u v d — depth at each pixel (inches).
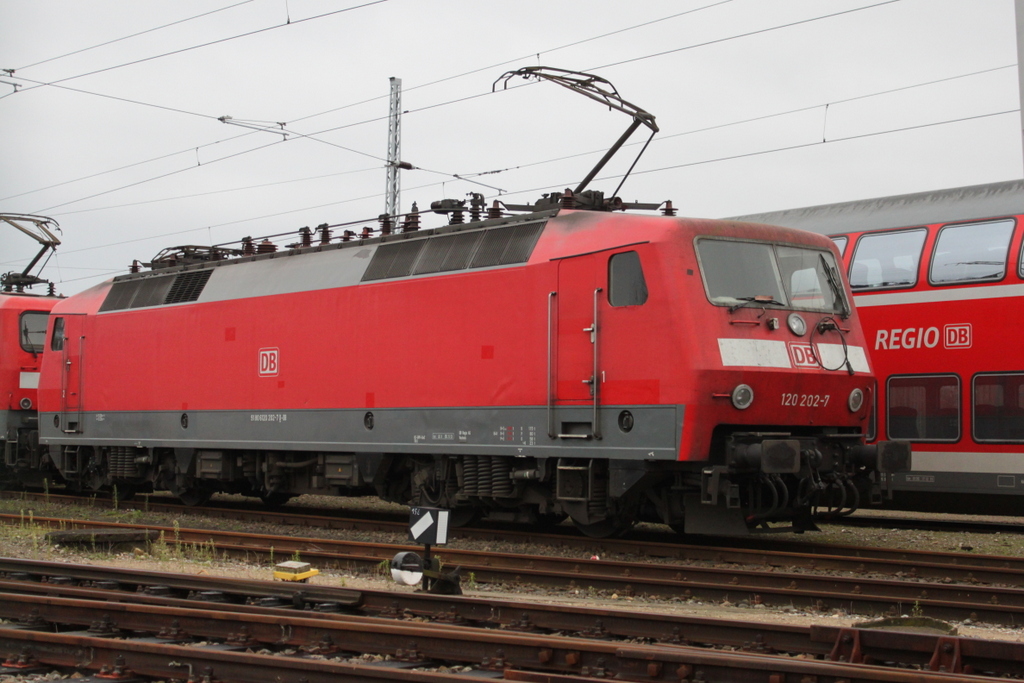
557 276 490.3
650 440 447.2
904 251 623.8
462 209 574.6
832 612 347.3
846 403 483.5
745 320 454.9
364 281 585.9
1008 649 236.8
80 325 780.0
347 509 771.4
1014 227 584.4
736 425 460.4
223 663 245.9
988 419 583.8
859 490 492.4
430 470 562.6
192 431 682.8
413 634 264.8
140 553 476.1
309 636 274.7
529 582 402.6
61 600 302.7
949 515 764.0
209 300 680.4
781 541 549.0
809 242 496.1
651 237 453.4
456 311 534.6
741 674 230.5
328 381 598.9
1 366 866.1
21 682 254.4
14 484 940.0
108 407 749.3
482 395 518.6
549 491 514.0
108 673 255.4
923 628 287.7
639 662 240.7
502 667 251.3
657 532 597.6
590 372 472.7
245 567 450.0
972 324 591.8
